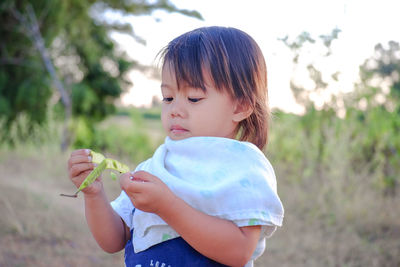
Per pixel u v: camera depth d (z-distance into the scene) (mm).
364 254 3631
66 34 12203
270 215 1180
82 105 12508
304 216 4625
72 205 4941
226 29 1374
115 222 1435
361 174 4871
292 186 5371
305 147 5512
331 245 3797
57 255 3484
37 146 8344
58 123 10227
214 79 1268
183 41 1322
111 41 13688
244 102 1319
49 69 11047
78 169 1338
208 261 1195
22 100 11102
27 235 3775
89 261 3500
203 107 1269
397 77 5504
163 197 1077
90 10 12602
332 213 4457
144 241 1260
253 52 1370
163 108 1347
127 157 9805
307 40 5496
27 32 10938
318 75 5527
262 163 1251
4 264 3152
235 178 1189
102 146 12617
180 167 1263
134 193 1070
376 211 4328
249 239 1162
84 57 12891
